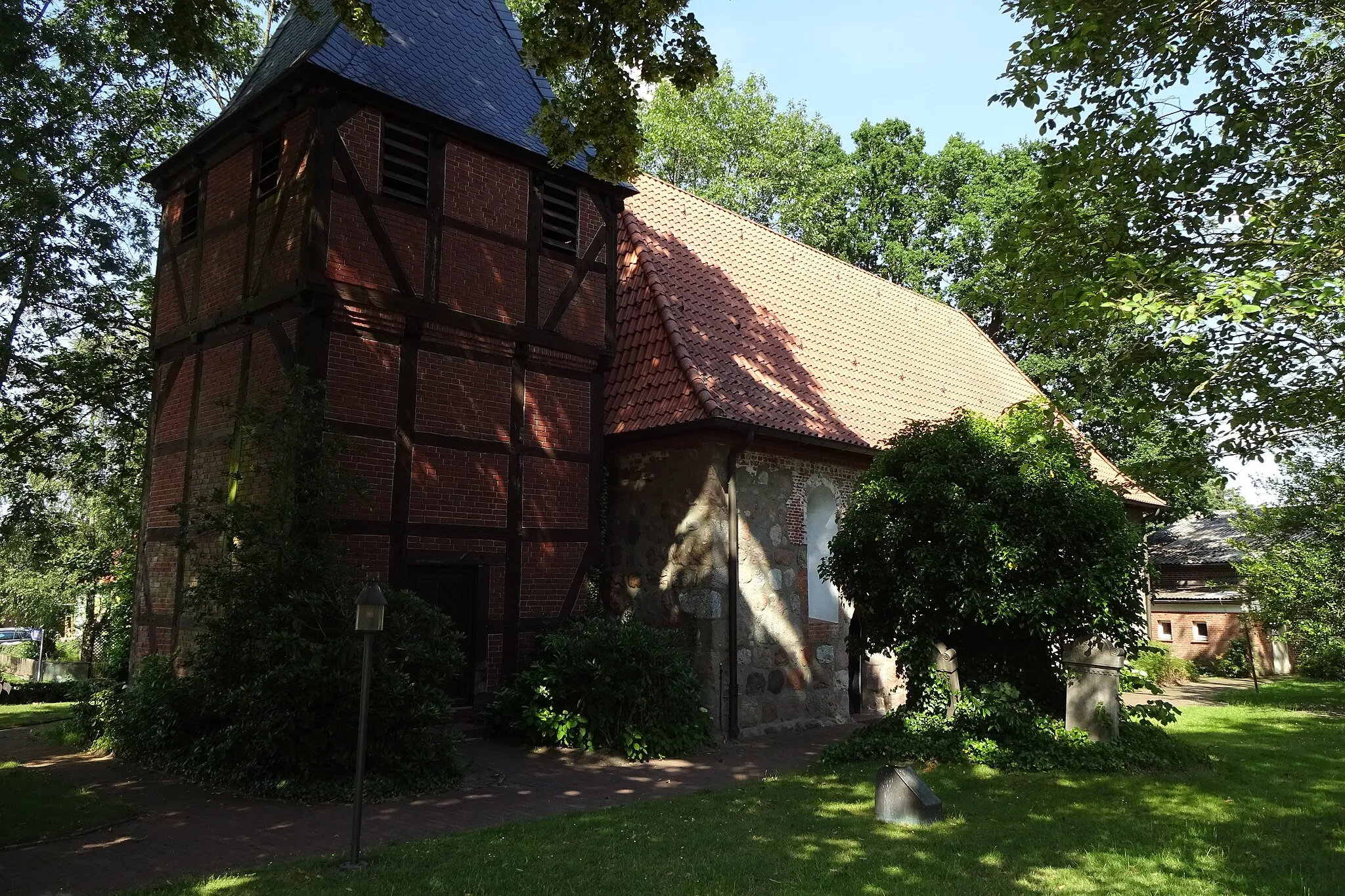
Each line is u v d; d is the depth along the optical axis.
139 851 6.46
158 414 12.36
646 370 13.03
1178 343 9.87
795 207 28.48
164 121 17.56
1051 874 5.75
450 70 11.89
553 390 12.12
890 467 10.45
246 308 10.59
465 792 8.45
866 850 6.28
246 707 8.48
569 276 12.41
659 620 12.20
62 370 17.00
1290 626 16.53
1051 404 10.35
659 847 6.36
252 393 10.46
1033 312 10.18
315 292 9.79
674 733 10.58
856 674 14.23
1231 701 16.48
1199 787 8.23
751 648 12.10
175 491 11.60
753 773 9.60
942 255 27.81
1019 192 25.80
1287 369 9.56
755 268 16.81
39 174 14.23
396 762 8.48
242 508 9.06
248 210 10.99
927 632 9.80
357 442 10.02
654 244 14.77
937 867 5.88
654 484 12.55
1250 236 9.47
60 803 7.75
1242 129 9.32
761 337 14.74
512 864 5.92
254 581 8.85
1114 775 8.73
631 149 9.12
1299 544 16.27
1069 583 9.23
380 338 10.40
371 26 8.85
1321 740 11.11
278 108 10.61
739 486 12.30
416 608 9.10
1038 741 9.27
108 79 16.22
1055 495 9.46
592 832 6.79
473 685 10.95
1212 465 10.50
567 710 10.54
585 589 12.12
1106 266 9.54
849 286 19.38
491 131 11.62
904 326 19.62
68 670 22.64
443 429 10.87
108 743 10.20
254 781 8.26
